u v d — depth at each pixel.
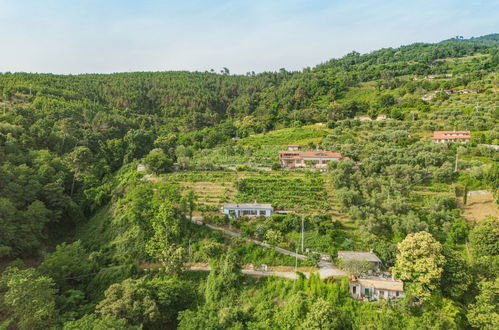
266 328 48.88
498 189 75.19
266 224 69.75
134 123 178.75
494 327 43.28
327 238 65.12
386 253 59.44
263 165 112.81
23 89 159.88
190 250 65.31
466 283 49.19
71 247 63.16
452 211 72.50
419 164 95.94
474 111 141.38
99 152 126.25
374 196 78.44
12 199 69.06
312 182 91.31
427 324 44.47
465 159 97.12
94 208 91.25
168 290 53.66
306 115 185.38
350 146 118.06
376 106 181.88
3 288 51.25
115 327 40.84
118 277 60.88
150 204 75.44
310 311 47.31
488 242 58.41
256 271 59.72
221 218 71.38
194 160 122.38
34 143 103.69
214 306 54.50
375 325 45.72
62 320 47.22
